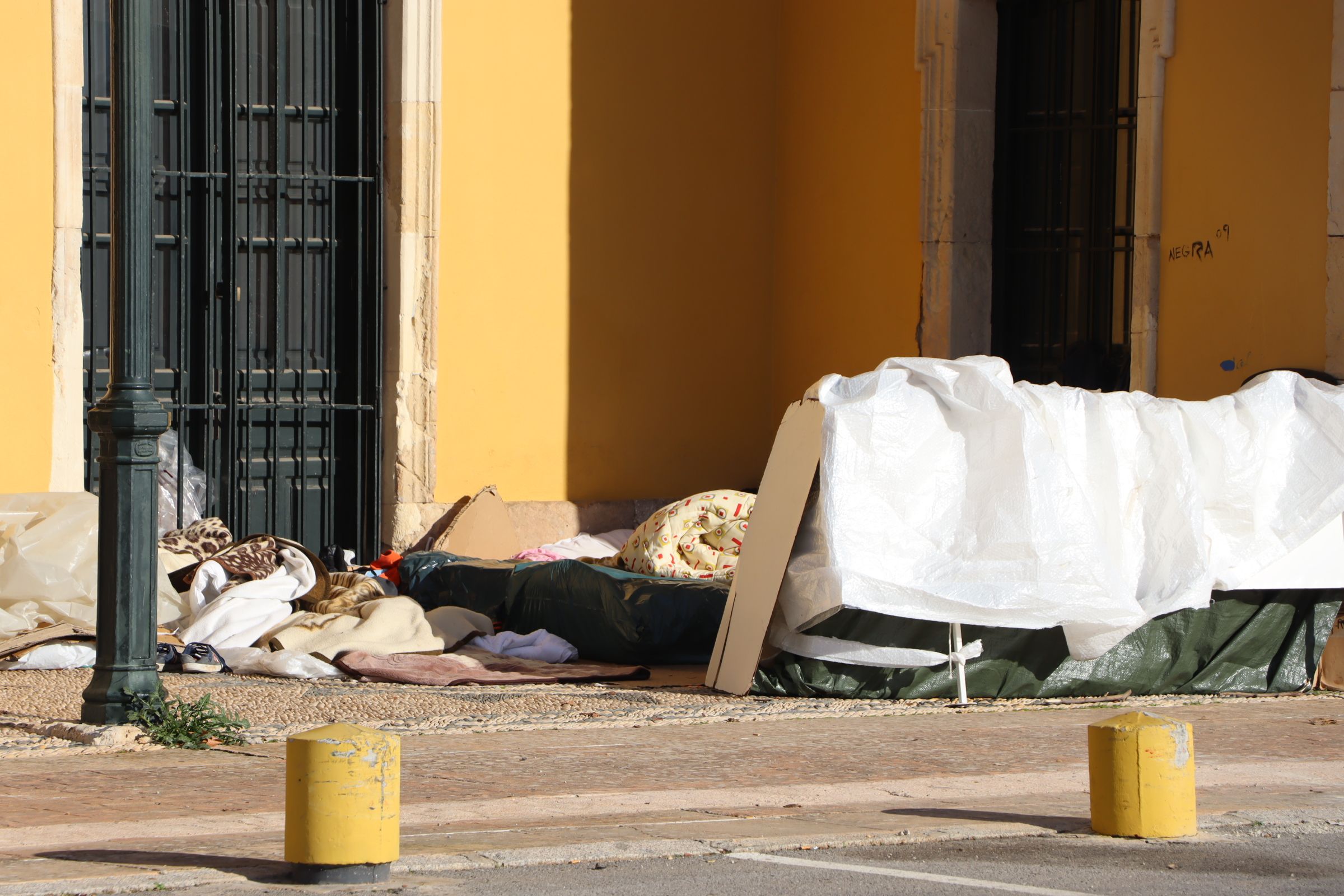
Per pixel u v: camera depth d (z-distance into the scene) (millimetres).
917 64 45688
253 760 22609
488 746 23812
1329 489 30344
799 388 50719
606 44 48906
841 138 49000
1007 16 45500
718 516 37031
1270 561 30047
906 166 46344
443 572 40375
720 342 50938
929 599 27891
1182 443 29844
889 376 28812
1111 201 43312
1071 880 16469
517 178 47688
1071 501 28516
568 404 48594
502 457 47625
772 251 51812
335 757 15914
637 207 49500
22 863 16344
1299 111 36156
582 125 48594
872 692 28891
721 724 26188
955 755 23516
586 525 48500
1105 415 29703
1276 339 36531
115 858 16656
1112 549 29453
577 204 48594
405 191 45906
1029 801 20359
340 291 46500
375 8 46219
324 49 46250
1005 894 15875
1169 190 39500
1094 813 18688
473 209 47125
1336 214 35094
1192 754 18641
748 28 51125
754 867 16797
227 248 45094
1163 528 29594
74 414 41938
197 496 44312
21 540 34156
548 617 36062
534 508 47750
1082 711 27906
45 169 41531
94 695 24344
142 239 24484
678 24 50000
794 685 28922
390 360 46094
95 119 43625
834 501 27891
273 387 45750
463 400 47094
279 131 45781
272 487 45688
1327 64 35562
